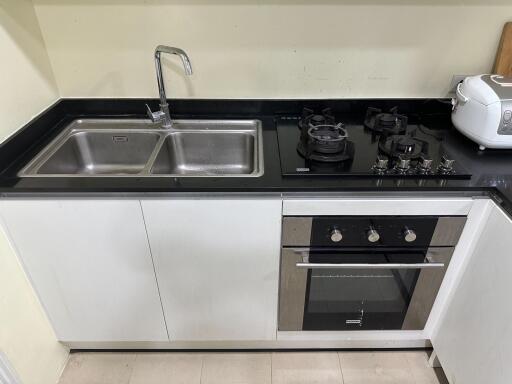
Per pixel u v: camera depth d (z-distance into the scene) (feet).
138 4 4.67
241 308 4.71
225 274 4.39
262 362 5.32
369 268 4.29
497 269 3.60
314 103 5.34
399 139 4.30
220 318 4.81
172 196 3.83
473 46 4.97
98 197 3.82
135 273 4.38
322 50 5.01
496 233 3.64
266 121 5.26
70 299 4.60
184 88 5.24
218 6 4.70
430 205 3.87
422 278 4.46
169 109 5.33
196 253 4.21
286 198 3.84
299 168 4.01
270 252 4.20
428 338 5.16
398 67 5.14
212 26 4.83
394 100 5.32
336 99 5.33
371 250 4.22
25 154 4.37
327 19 4.82
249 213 3.91
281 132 4.92
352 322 4.89
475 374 3.96
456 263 4.33
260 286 4.50
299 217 3.94
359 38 4.94
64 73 5.08
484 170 4.03
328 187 3.72
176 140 5.13
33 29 4.60
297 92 5.32
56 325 4.85
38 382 4.65
